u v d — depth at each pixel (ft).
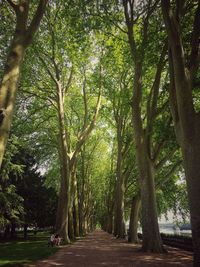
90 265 50.21
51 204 172.14
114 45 83.87
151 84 91.81
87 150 202.18
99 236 172.04
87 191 223.10
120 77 107.96
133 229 109.91
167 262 53.47
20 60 39.47
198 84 54.70
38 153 140.46
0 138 34.83
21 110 110.73
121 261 55.26
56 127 127.85
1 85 37.45
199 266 39.86
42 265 50.70
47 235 196.13
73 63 101.45
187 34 59.82
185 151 44.09
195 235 41.01
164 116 81.10
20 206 113.91
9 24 77.97
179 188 134.82
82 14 70.85
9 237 159.43
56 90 103.81
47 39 95.50
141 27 76.74
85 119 114.62
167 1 46.42
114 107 126.41
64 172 105.60
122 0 74.84
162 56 70.79
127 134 130.82
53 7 89.40
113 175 201.16
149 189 75.20
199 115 43.83
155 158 76.79
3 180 109.19
